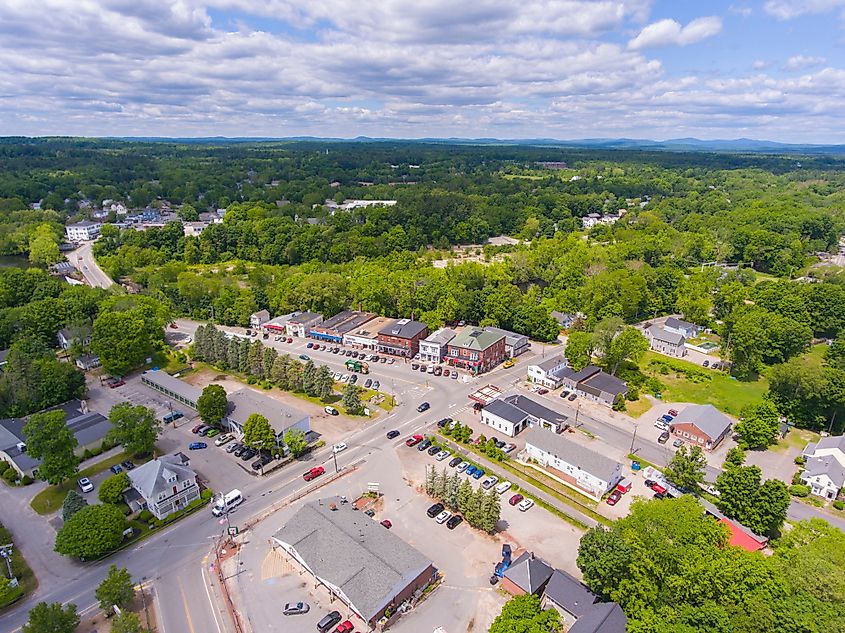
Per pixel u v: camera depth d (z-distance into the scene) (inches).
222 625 2375.7
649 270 7071.9
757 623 2033.7
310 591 2554.1
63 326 5442.9
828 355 5295.3
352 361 5177.2
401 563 2497.5
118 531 2807.6
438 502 3198.8
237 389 4731.8
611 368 5054.1
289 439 3587.6
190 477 3206.2
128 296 6107.3
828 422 4141.2
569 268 7396.7
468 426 4092.0
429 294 6200.8
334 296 6496.1
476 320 6146.7
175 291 6894.7
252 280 7352.4
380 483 3380.9
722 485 3016.7
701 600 2228.1
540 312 5792.3
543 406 4242.1
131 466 3543.3
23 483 3403.1
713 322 6397.6
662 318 6752.0
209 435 3934.5
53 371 4333.2
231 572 2682.1
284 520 3058.6
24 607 2485.2
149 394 4626.0
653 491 3304.6
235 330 6259.8
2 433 3722.9
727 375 5108.3
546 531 2970.0
